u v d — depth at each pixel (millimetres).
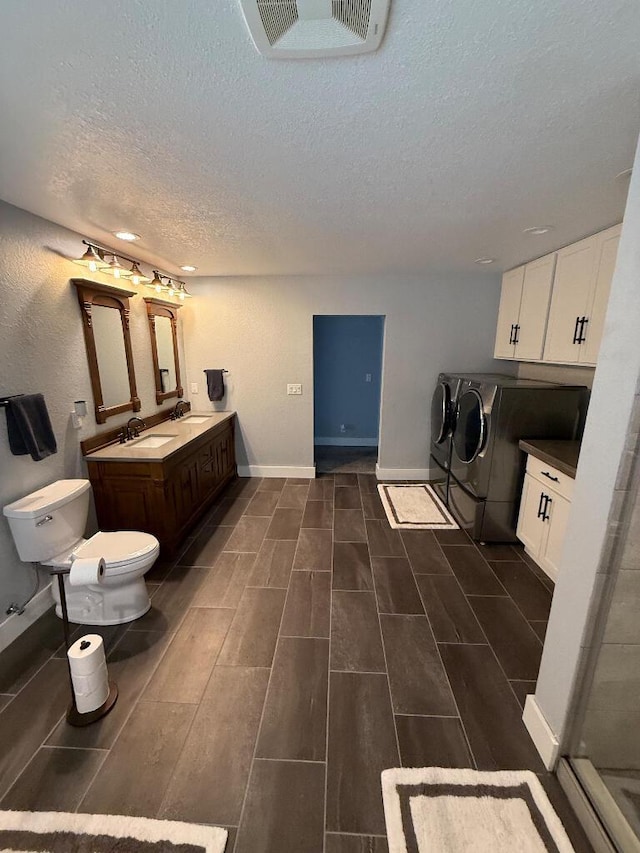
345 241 2572
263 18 816
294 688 1676
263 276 3889
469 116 1194
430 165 1514
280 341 4055
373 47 896
